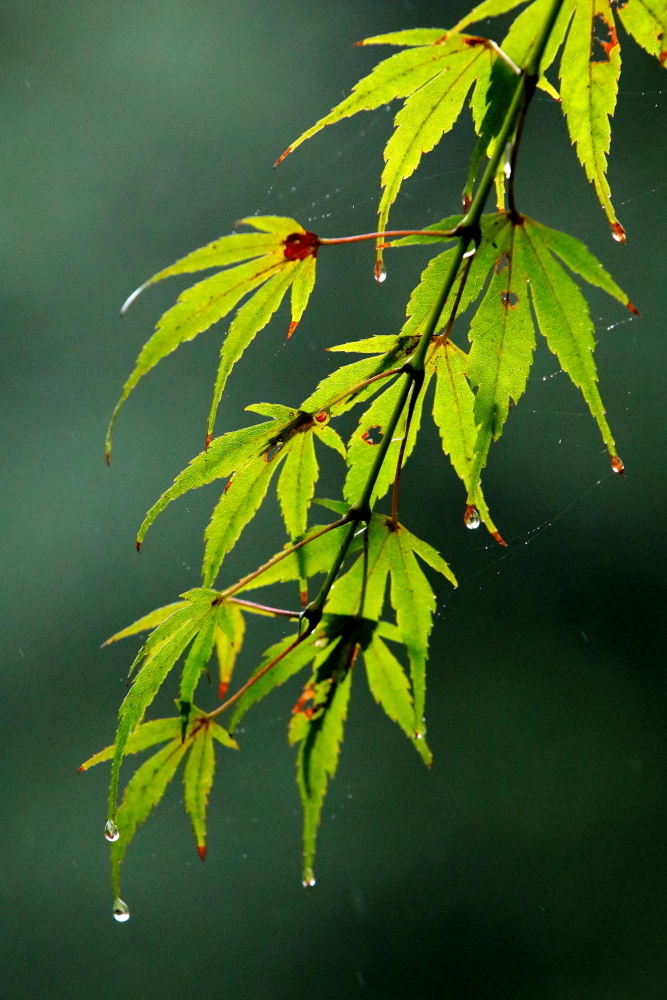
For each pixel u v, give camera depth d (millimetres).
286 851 5141
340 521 1329
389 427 1277
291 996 4809
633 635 5215
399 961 4848
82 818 5258
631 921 4723
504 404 1305
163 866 5121
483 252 1271
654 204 5301
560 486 5426
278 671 1521
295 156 6113
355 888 5047
